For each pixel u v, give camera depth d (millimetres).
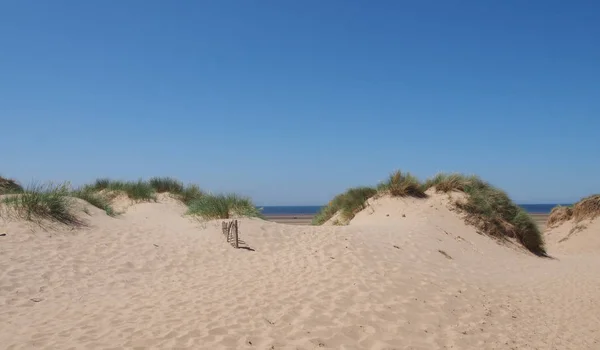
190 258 8938
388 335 5469
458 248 11008
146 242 9555
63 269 7570
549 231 19797
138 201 15477
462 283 8086
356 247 9375
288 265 8414
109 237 9484
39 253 8000
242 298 6559
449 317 6297
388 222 12812
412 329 5723
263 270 8164
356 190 16047
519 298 7980
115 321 5633
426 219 12688
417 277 7863
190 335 5168
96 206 11594
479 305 7055
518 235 13578
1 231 8469
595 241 16531
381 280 7449
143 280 7625
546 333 6387
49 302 6367
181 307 6184
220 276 7852
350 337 5340
